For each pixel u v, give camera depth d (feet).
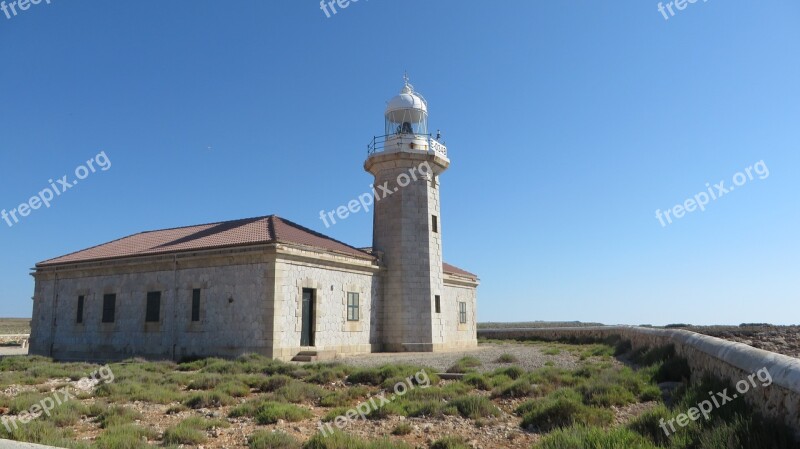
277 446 31.27
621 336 104.94
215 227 104.37
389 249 104.27
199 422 37.45
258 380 56.29
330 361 76.89
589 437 28.50
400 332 100.94
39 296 109.60
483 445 31.91
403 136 106.11
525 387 47.26
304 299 86.28
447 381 56.39
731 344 35.70
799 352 56.34
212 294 86.28
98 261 100.99
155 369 70.03
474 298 133.39
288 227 97.40
